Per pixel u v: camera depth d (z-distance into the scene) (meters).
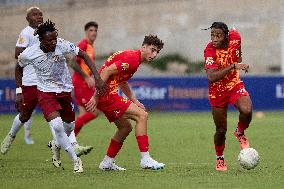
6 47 93.25
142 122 30.69
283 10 95.19
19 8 95.75
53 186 26.34
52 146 32.03
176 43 94.81
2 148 36.62
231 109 74.25
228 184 26.67
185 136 49.44
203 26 96.12
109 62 30.38
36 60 29.94
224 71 29.81
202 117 66.25
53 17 96.25
